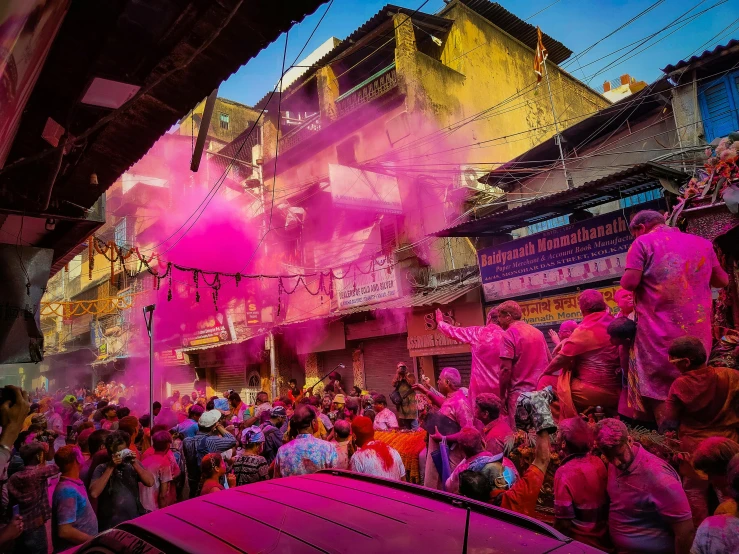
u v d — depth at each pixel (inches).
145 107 175.2
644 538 103.7
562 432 121.0
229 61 153.6
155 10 135.4
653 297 132.9
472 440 126.6
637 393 135.8
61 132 186.7
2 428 105.7
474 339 191.6
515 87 687.7
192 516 84.8
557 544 70.2
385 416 287.9
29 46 62.9
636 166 262.8
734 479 83.0
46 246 301.6
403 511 83.0
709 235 169.2
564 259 358.0
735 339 142.9
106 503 175.8
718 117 344.5
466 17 641.6
